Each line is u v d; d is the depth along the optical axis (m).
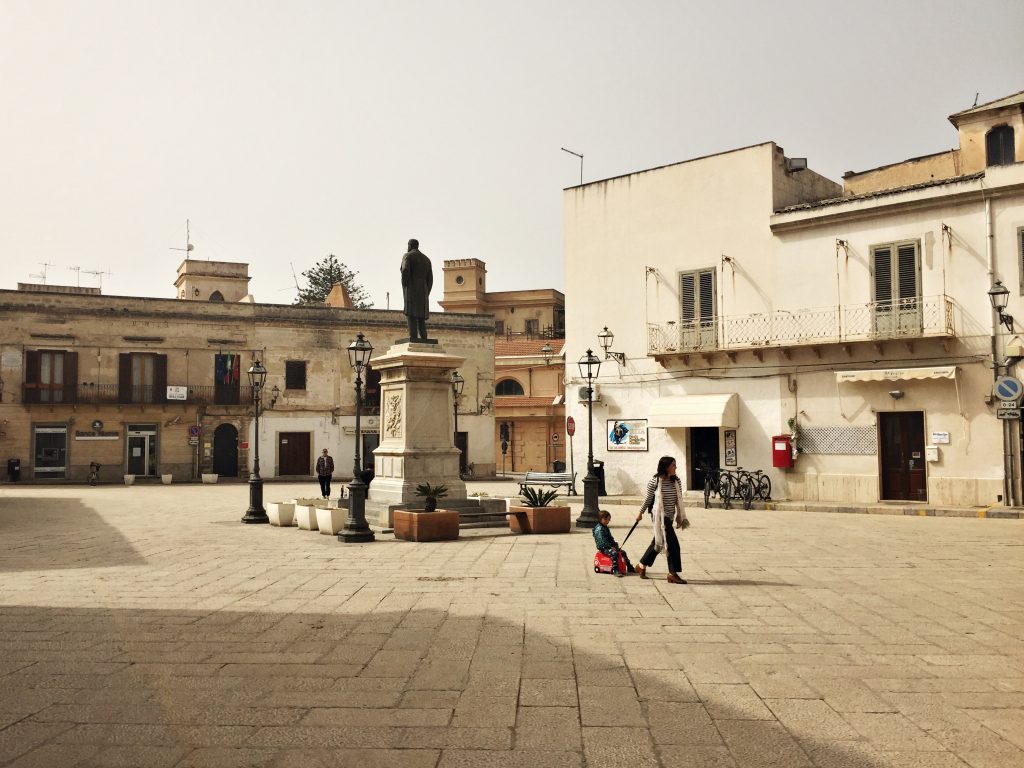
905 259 24.12
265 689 6.36
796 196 28.02
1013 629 8.30
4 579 11.60
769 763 4.86
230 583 11.19
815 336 25.62
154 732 5.44
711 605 9.55
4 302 42.91
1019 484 22.08
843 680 6.52
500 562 13.09
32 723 5.62
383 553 14.23
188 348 46.09
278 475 47.25
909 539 16.34
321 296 76.69
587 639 7.89
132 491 36.00
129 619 8.88
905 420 24.17
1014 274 22.38
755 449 26.83
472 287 71.75
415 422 18.70
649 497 11.38
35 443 43.47
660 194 29.34
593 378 30.52
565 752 5.05
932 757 4.94
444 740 5.27
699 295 28.23
